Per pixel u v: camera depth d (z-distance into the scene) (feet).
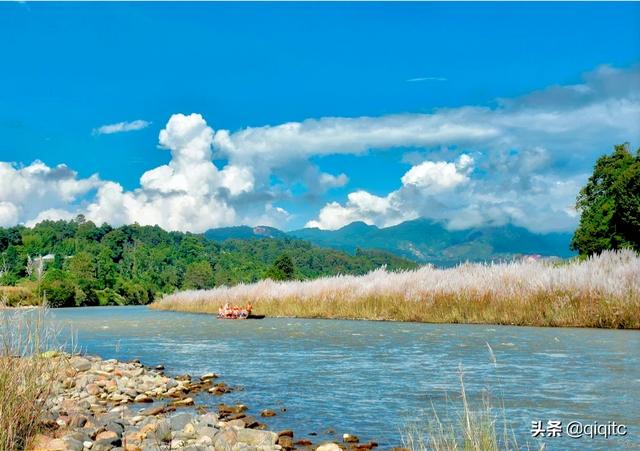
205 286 462.60
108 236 547.90
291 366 45.65
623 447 22.72
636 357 43.68
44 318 26.86
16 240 481.05
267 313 114.32
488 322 77.10
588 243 154.40
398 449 23.15
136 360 50.47
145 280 425.28
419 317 85.76
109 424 26.35
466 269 96.17
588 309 68.49
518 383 34.96
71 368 40.63
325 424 27.86
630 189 144.97
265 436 24.73
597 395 31.37
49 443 22.04
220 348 59.26
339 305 101.86
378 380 38.19
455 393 33.22
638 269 71.92
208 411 31.14
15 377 23.67
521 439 24.00
